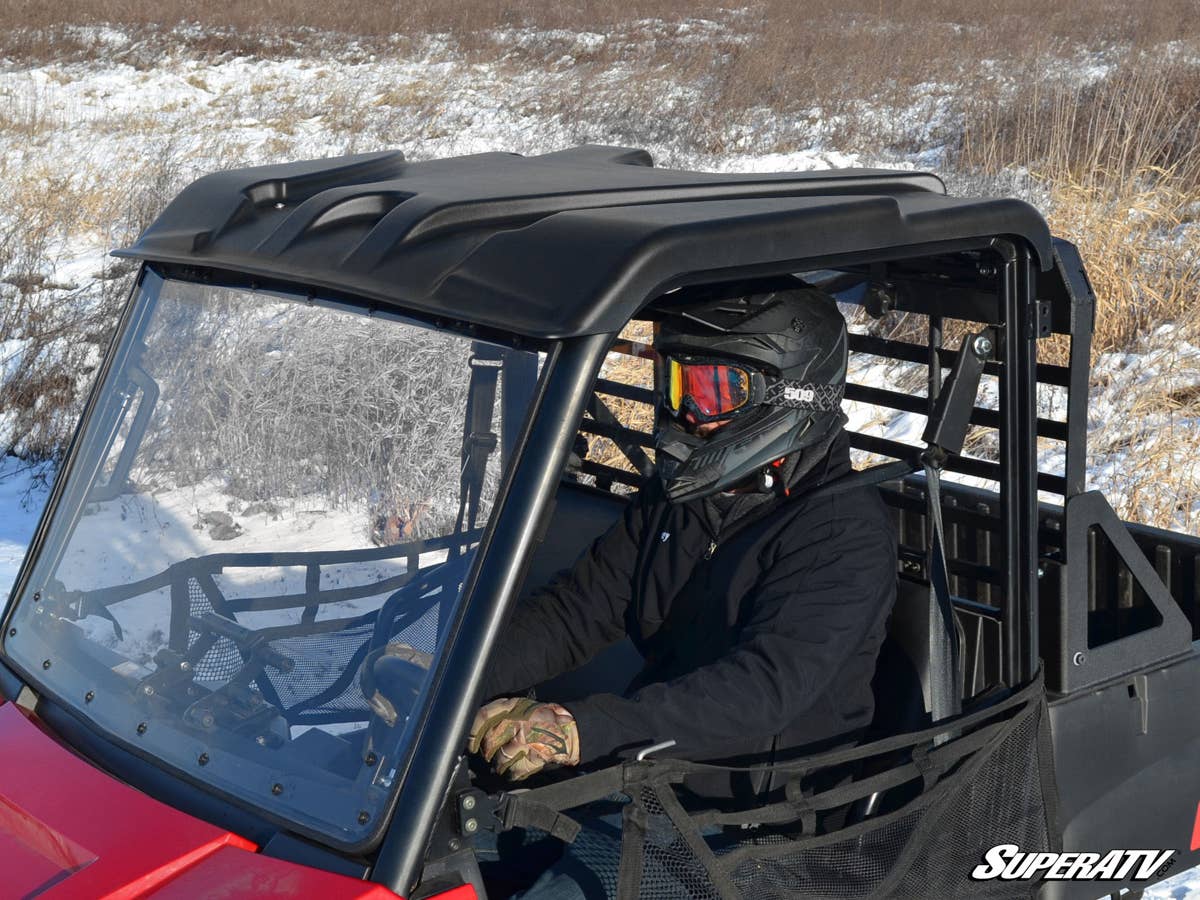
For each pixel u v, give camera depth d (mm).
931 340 2414
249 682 1804
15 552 5449
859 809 2156
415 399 1760
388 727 1615
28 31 22469
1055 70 14719
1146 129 8820
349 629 1750
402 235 1784
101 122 16250
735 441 2098
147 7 24922
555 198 1886
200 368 1987
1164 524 5074
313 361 1860
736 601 2244
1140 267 7188
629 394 2908
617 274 1625
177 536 1938
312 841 1594
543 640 2488
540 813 1633
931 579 2180
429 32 23438
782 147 13117
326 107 17109
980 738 2057
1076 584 2268
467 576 1635
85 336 7645
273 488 1889
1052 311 2254
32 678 1980
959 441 2186
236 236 2008
